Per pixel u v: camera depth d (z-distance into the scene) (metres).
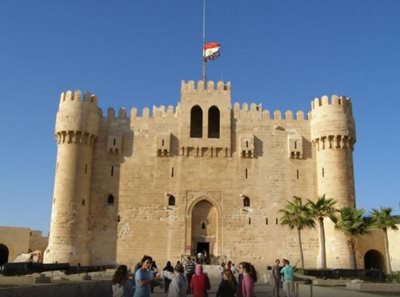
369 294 20.38
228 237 55.41
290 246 55.31
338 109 56.91
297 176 57.75
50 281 23.92
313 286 26.00
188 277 28.80
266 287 38.47
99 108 59.44
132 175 57.44
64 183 54.56
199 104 59.44
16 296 16.59
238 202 56.56
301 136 59.25
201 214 57.12
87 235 55.22
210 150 58.06
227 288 15.63
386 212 47.31
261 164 57.97
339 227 48.47
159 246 55.16
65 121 56.09
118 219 55.97
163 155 57.88
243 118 59.62
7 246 66.81
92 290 24.86
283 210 52.84
